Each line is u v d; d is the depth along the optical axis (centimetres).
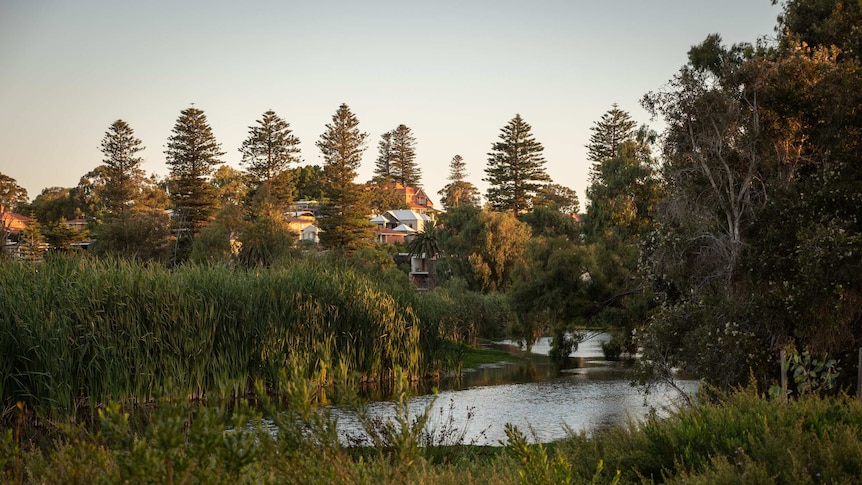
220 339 1934
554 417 1759
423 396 2133
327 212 7681
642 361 1656
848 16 1742
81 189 11550
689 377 2409
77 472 407
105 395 1616
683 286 1700
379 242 10119
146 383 1700
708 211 1641
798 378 1279
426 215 13738
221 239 5591
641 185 2853
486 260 6212
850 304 1353
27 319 1561
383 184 14188
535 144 8950
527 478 468
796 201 1479
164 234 6325
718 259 1612
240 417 363
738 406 745
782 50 1786
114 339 1692
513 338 3388
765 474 548
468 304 3981
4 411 1411
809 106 1559
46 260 1892
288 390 399
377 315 2344
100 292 1748
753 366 1414
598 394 2167
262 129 8300
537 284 3195
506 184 8956
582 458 730
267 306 2052
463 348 2739
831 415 700
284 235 5594
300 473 392
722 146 1622
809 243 1359
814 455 593
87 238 8688
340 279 2386
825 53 1647
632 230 2920
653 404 1931
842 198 1424
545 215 6906
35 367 1525
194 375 1845
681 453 673
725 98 1600
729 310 1474
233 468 356
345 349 2234
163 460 343
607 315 2981
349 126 7681
